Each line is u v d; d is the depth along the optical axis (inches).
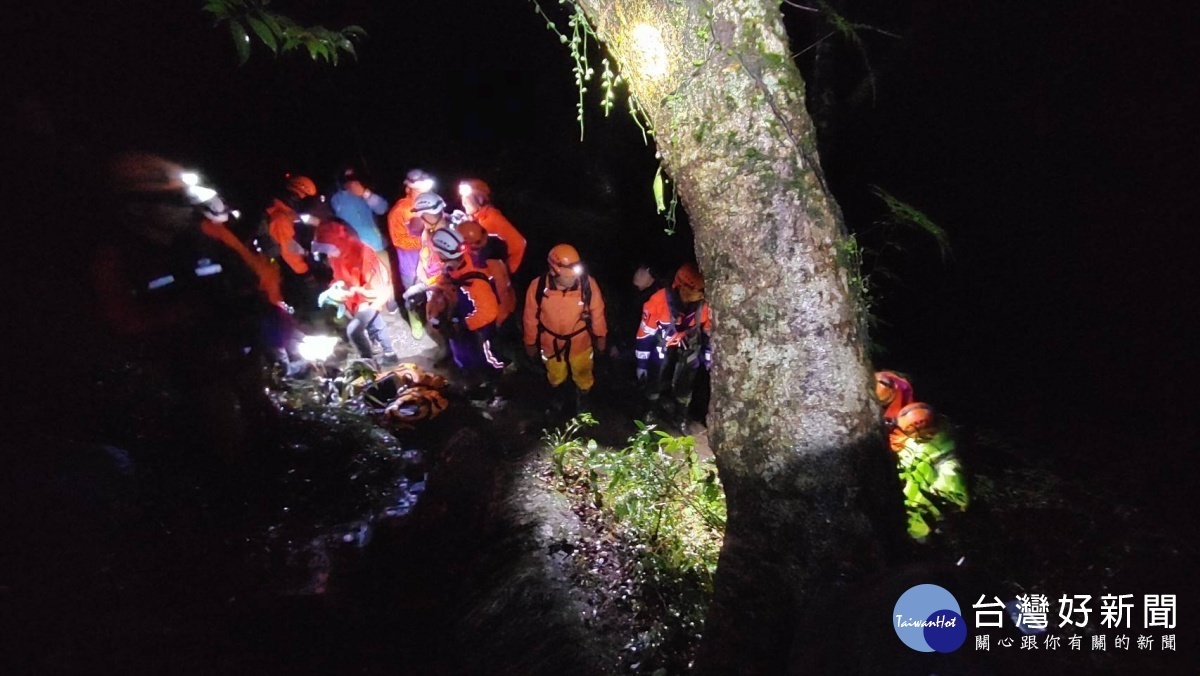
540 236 424.2
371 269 277.9
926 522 177.6
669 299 256.8
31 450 157.5
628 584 161.5
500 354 289.7
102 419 179.6
